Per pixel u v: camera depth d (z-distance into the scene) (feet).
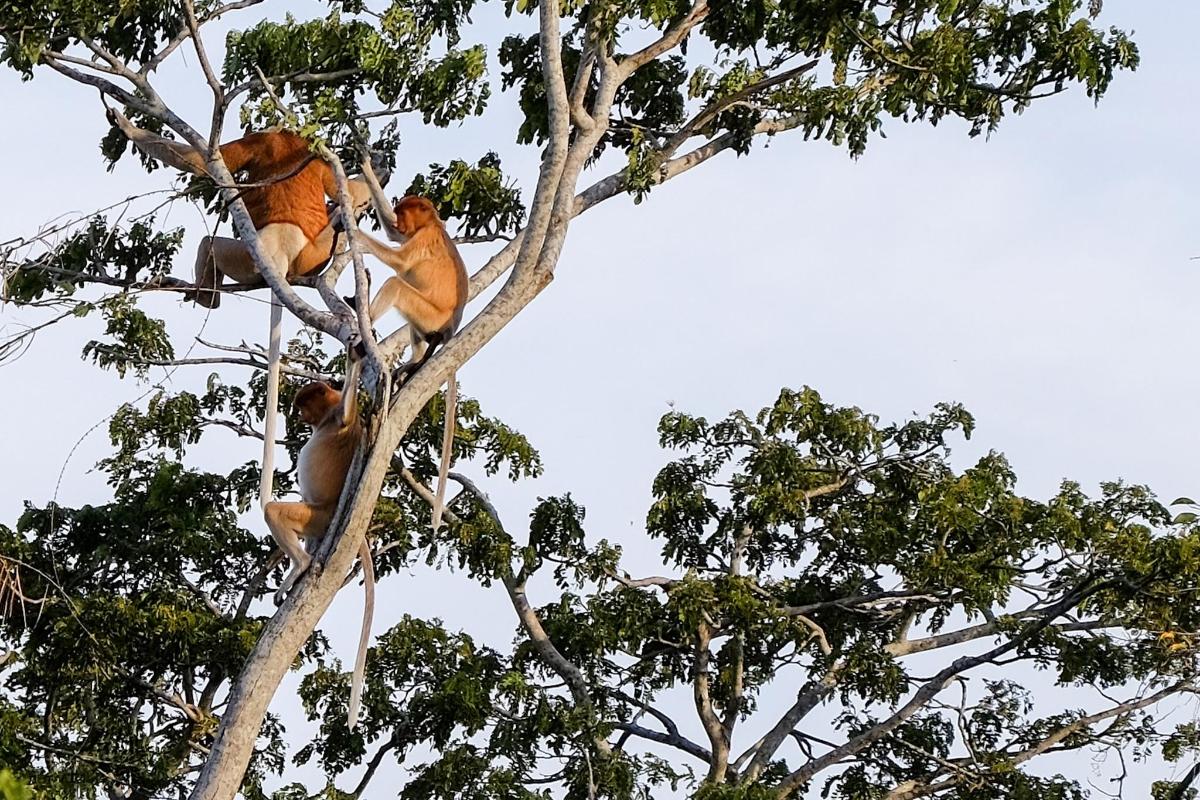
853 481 124.16
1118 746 112.68
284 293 72.18
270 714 111.45
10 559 94.79
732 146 98.84
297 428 114.11
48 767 102.42
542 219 75.05
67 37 81.35
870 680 115.24
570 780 104.01
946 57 92.94
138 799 105.91
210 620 105.09
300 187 82.33
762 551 127.03
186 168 82.74
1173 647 105.60
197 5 84.58
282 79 85.30
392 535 111.86
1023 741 116.78
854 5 89.35
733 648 118.73
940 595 118.62
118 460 113.60
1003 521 115.85
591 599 116.37
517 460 116.88
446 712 106.52
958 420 124.06
